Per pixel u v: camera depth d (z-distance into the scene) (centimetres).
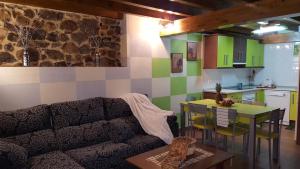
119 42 427
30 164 238
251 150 310
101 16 395
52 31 352
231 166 329
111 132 317
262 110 332
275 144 344
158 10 354
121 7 348
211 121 378
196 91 545
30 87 314
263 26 463
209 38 536
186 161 224
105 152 274
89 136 302
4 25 312
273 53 645
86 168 257
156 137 329
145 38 439
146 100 385
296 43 598
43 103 326
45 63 347
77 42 378
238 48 577
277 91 571
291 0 263
